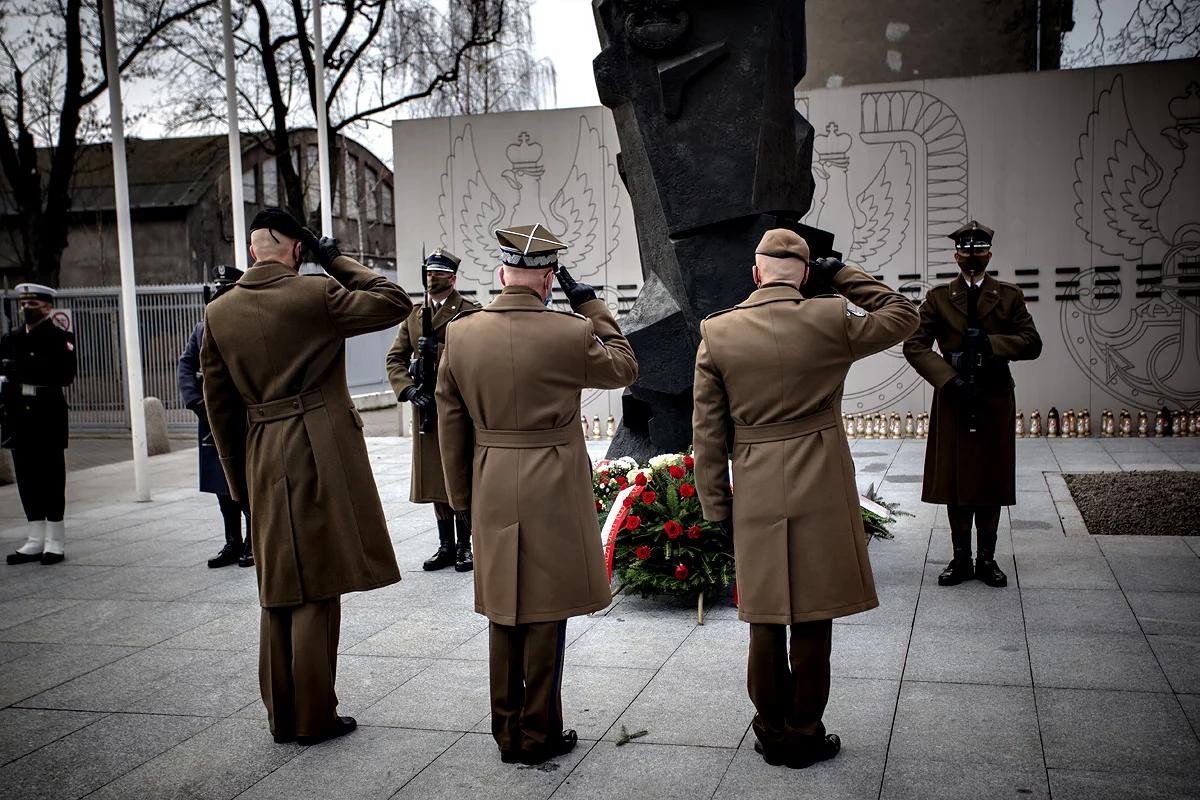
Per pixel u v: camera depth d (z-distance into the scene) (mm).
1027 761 3305
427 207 13875
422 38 22719
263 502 3723
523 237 3541
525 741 3432
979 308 5523
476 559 3570
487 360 3467
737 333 3381
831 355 3299
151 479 11641
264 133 24938
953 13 16578
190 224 28625
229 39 10648
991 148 12141
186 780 3441
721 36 5934
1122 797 3031
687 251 6051
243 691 4363
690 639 4770
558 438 3523
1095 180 11891
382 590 5980
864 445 11805
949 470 5488
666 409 6336
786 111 6145
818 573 3270
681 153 5973
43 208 27438
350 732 3818
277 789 3344
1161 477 8680
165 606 5867
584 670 4379
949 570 5566
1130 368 11922
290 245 3854
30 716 4133
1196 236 11672
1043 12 16781
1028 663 4234
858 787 3172
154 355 17281
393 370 6527
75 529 8523
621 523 5230
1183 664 4148
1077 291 12008
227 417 3846
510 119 13555
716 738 3605
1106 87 11797
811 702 3309
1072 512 7371
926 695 3926
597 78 6172
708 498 3488
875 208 12492
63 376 7266
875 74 16719
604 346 3631
